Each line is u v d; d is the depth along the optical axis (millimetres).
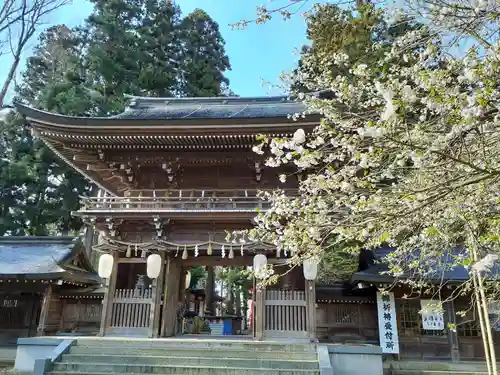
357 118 5785
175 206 14336
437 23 4977
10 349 14961
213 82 36969
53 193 30641
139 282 13820
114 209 13664
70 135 13977
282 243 6637
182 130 13609
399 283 13562
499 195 5211
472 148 5023
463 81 4477
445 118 4520
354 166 5953
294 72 7512
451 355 13883
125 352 10930
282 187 14898
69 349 11062
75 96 29469
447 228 6375
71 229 31641
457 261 7785
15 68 25266
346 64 7383
